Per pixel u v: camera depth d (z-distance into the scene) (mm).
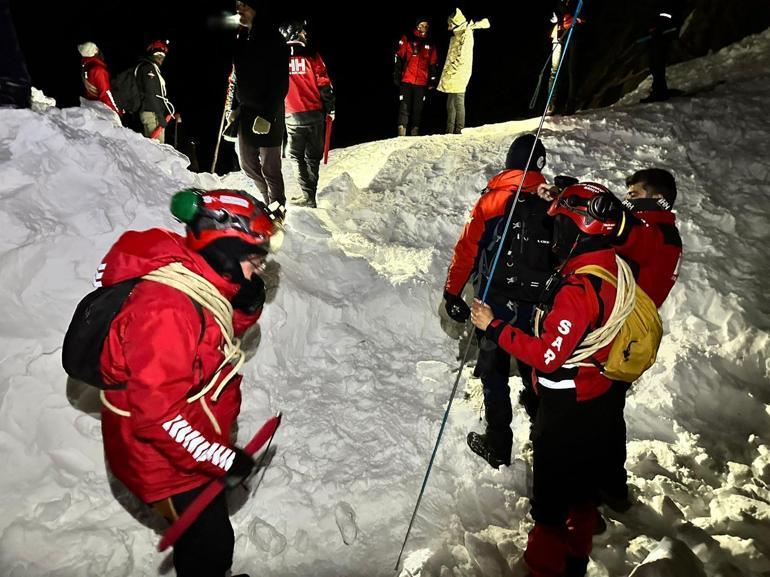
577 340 2484
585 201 2570
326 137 5906
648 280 3053
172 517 2197
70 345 2051
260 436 2363
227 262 2119
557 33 8688
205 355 2129
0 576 2432
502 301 3332
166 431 2006
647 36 7855
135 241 2133
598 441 2666
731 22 9734
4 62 3740
